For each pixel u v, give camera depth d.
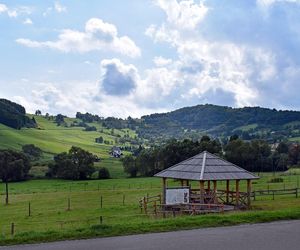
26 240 19.73
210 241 19.47
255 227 22.77
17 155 141.88
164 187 42.19
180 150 134.62
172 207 38.47
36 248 18.34
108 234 20.92
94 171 147.62
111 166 173.12
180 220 23.77
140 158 145.00
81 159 144.75
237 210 38.47
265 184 79.50
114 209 48.25
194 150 132.75
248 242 19.27
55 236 20.30
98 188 96.62
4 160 138.62
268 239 19.84
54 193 86.69
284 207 40.31
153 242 19.33
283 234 20.92
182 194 39.12
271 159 133.88
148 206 47.25
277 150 152.75
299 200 46.88
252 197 51.06
